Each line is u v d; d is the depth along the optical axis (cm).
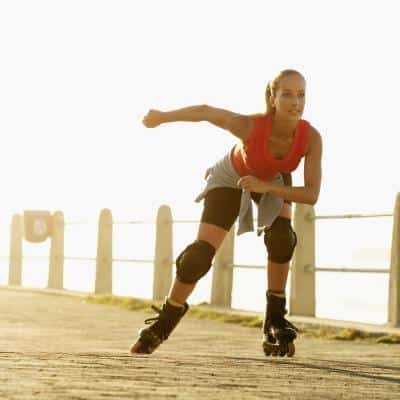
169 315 657
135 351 655
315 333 1070
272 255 668
